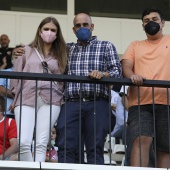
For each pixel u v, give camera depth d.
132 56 17.73
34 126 16.78
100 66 17.30
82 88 17.06
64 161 16.41
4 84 19.66
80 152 16.45
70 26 26.91
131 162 17.00
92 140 16.80
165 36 17.78
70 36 26.75
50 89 16.77
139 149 16.73
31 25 26.67
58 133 16.95
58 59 17.36
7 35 25.98
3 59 22.97
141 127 16.95
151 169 16.39
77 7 27.30
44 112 16.89
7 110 18.72
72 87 17.11
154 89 17.23
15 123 17.75
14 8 26.81
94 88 16.77
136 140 16.95
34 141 16.42
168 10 27.72
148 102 17.19
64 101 17.20
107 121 16.95
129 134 18.31
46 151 18.33
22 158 16.61
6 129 17.62
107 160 20.94
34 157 16.33
